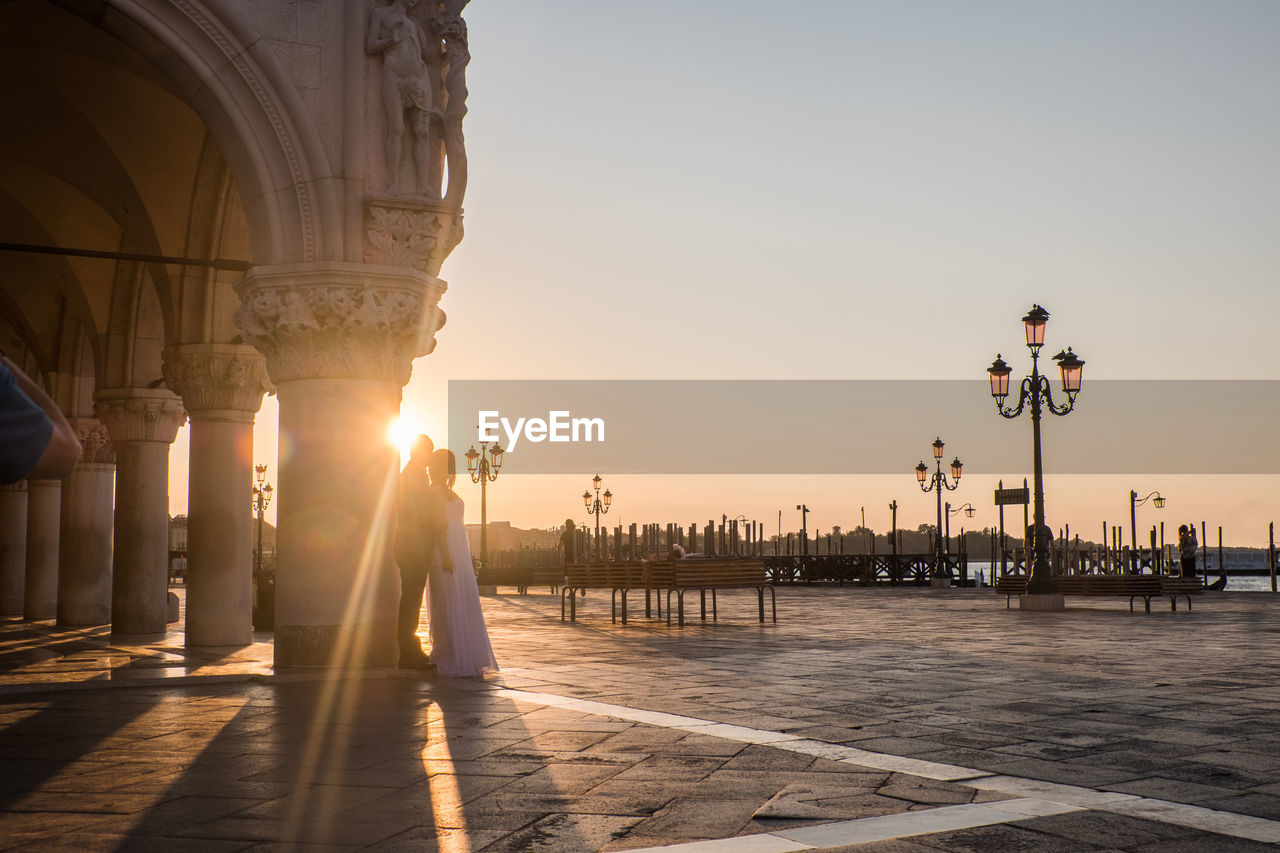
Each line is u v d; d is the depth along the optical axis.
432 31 10.66
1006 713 6.83
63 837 3.86
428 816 4.16
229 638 13.79
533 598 29.94
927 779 4.79
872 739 5.85
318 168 10.06
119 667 10.52
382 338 10.15
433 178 10.52
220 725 6.55
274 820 4.11
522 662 10.55
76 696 8.12
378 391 10.19
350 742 5.89
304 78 10.19
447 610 9.54
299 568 9.87
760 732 6.10
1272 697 7.58
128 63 11.28
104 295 16.69
